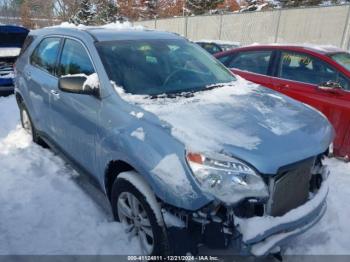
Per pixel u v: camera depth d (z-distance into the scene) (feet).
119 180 8.93
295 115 9.22
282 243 7.66
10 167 13.83
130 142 8.32
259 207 7.52
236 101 9.76
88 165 10.77
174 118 8.32
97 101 9.86
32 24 131.13
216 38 68.90
